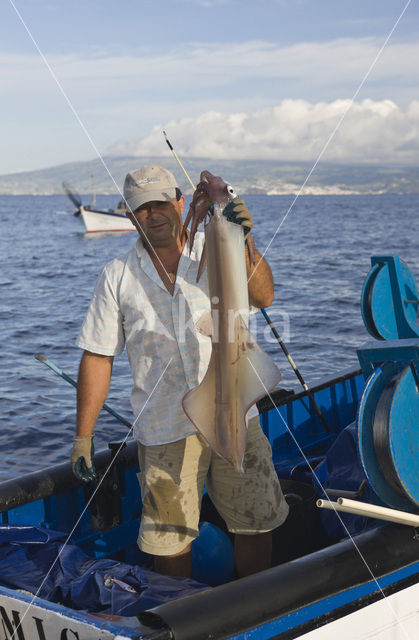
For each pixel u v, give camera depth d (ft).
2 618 8.41
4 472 24.86
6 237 182.60
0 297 72.23
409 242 123.03
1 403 32.83
